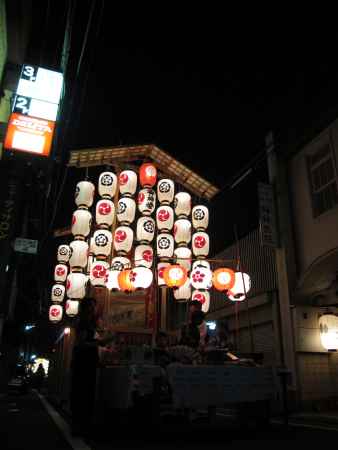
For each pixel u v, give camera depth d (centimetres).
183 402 596
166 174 1320
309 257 1298
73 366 681
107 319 1096
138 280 1039
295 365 1236
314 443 577
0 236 1123
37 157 1024
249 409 754
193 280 1184
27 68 1058
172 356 710
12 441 591
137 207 1300
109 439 614
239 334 1661
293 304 1286
